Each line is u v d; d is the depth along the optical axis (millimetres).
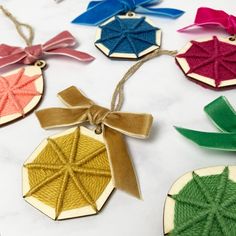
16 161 257
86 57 301
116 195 233
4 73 309
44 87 291
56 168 236
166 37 313
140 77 289
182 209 214
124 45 303
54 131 268
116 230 221
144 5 337
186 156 244
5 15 355
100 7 337
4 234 228
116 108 271
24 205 237
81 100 270
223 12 308
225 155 241
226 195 213
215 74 270
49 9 353
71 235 222
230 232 201
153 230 219
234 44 289
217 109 249
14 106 278
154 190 233
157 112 268
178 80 283
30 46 310
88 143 249
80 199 228
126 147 248
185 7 333
